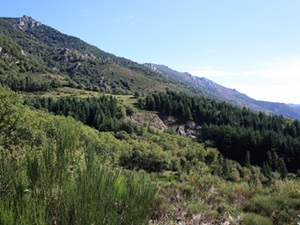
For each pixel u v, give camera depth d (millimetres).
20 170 1948
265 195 7871
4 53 149375
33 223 1679
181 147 74750
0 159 1924
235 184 9266
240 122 100625
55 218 1903
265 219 5254
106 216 2066
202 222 4910
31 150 2012
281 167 62125
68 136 2082
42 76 144875
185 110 108125
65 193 1961
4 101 19031
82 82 169375
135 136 77188
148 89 183250
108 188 2133
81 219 1895
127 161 51438
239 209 6324
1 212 1604
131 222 2193
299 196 7984
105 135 63969
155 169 52594
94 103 93250
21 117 19719
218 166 53812
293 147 69000
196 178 9148
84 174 2029
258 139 73375
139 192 2355
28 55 183500
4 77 111000
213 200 6832
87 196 1963
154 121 102438
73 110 85875
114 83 178500
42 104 86938
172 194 6355
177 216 4926
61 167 2008
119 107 97000
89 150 2143
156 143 72875
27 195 1869
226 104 117688
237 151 75750
